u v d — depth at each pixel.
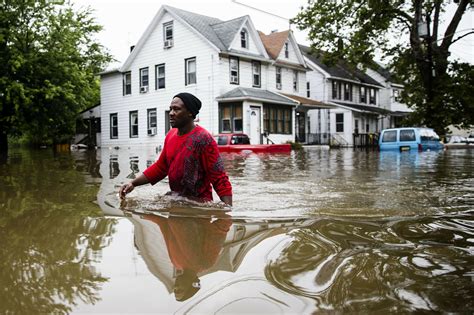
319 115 28.73
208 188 3.25
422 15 19.22
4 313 1.04
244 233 1.96
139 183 3.32
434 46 19.39
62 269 1.38
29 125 21.19
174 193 3.27
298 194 3.72
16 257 1.52
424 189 4.05
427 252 1.61
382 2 18.72
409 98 20.86
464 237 1.90
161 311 1.04
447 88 18.70
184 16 23.20
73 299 1.12
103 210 2.65
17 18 20.03
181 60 23.31
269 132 23.03
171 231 2.00
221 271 1.36
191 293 1.16
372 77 38.28
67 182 4.67
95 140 29.16
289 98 24.08
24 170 6.78
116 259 1.50
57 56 20.58
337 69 32.97
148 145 25.31
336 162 9.07
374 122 34.34
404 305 1.09
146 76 25.34
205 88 22.30
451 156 11.52
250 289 1.20
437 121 19.20
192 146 3.10
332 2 20.08
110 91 27.55
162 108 24.45
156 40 24.56
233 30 22.75
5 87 18.91
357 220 2.34
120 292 1.17
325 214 2.58
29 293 1.17
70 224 2.16
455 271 1.37
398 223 2.26
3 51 19.70
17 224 2.16
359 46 19.88
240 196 3.57
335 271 1.36
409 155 12.41
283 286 1.22
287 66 26.22
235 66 22.78
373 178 5.29
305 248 1.67
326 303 1.10
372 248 1.68
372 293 1.17
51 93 19.30
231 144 15.26
